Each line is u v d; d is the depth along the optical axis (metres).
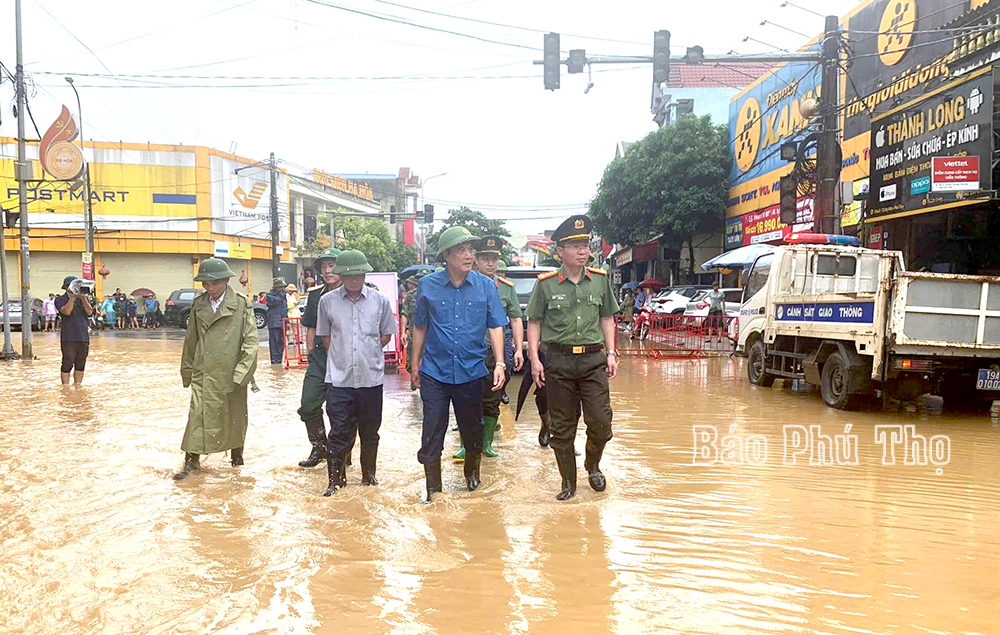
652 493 5.05
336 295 5.25
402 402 9.56
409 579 3.55
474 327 5.03
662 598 3.31
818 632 2.98
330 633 3.00
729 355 16.22
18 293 33.72
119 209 34.03
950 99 11.91
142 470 5.78
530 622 3.09
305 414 5.90
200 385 5.70
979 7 12.56
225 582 3.53
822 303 9.11
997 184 11.95
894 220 14.51
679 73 35.69
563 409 4.93
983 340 7.75
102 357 16.42
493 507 4.73
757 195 22.58
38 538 4.16
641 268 41.72
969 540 4.07
